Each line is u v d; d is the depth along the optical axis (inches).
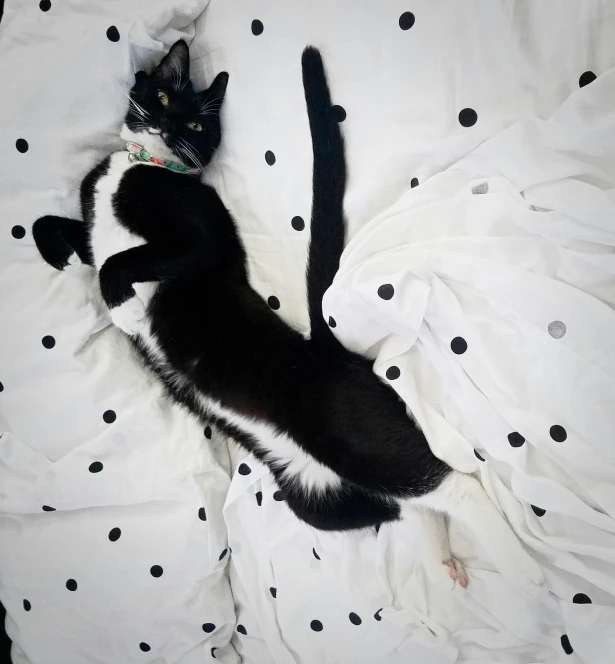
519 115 32.1
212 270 40.9
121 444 43.4
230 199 42.0
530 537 35.3
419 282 34.0
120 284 38.4
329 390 38.0
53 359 43.1
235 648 47.0
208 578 44.3
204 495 43.3
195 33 39.9
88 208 42.1
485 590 38.2
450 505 37.1
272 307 41.8
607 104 29.4
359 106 35.5
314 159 35.9
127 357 44.6
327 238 37.0
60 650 45.7
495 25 31.1
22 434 43.9
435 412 37.0
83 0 39.6
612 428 31.8
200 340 41.1
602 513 32.7
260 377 40.2
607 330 31.2
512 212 32.7
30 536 44.5
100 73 40.3
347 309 36.6
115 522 44.1
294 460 41.9
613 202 29.8
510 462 34.7
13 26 40.6
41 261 43.2
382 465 37.3
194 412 43.8
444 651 38.4
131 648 45.6
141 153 41.9
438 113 33.6
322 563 42.6
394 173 35.9
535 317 32.7
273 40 36.8
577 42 29.8
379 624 40.5
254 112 38.8
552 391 32.9
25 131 41.4
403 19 33.0
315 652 42.8
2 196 42.5
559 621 36.0
